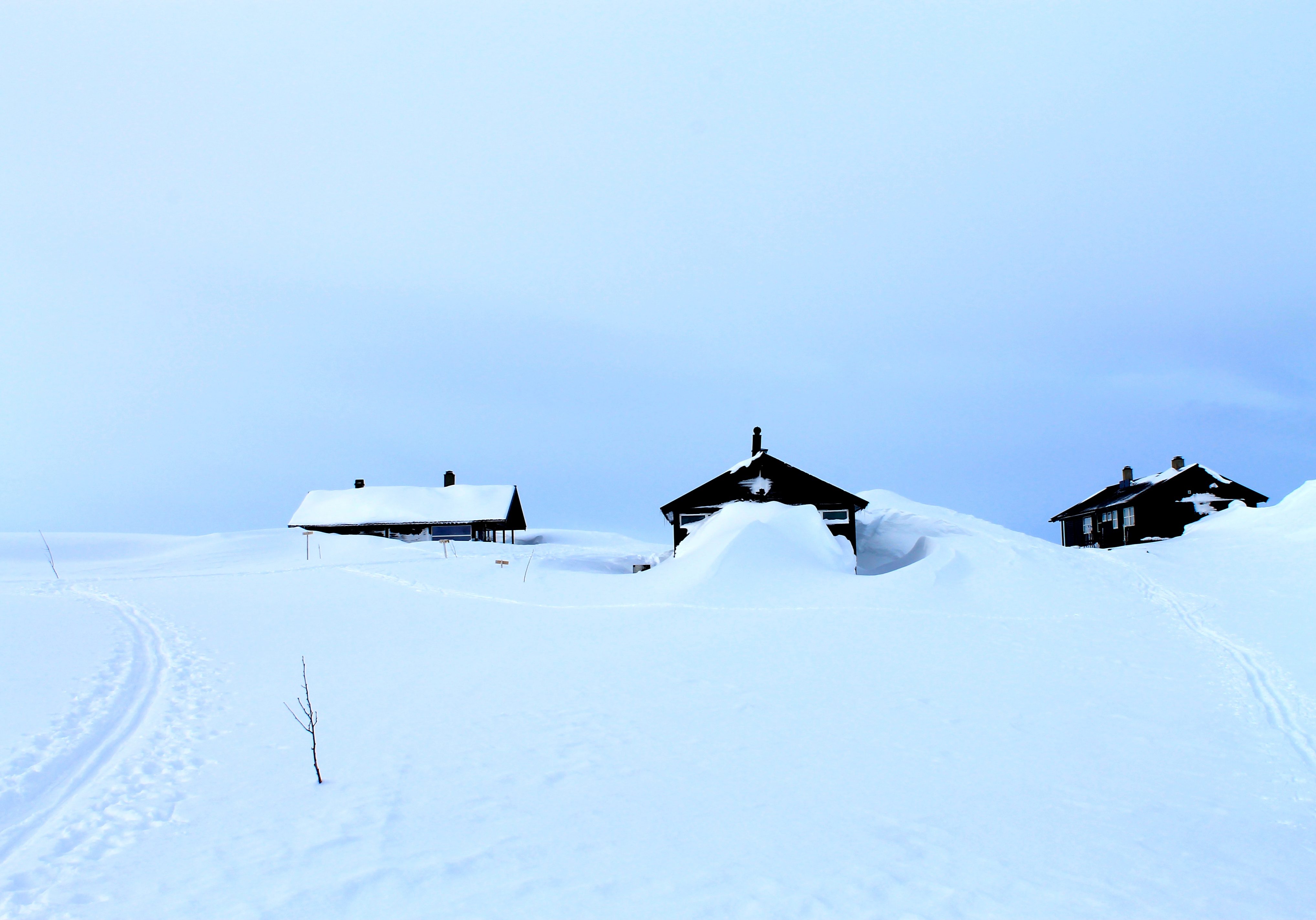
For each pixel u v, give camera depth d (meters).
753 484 30.94
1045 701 9.38
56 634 13.55
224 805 6.05
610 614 17.42
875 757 7.19
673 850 5.12
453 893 4.49
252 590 21.73
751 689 10.12
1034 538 31.27
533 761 7.11
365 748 7.57
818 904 4.35
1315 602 15.78
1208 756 7.21
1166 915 4.30
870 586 19.00
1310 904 4.46
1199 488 37.62
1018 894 4.53
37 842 5.35
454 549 34.59
